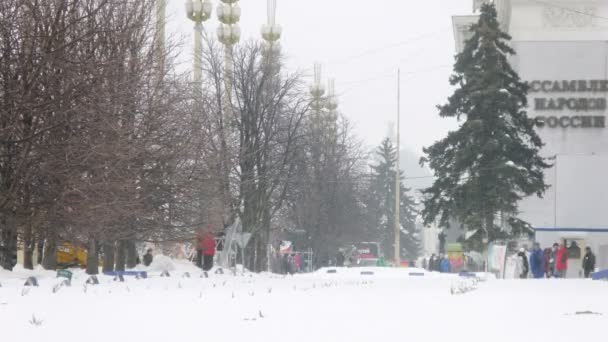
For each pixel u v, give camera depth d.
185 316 14.32
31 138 30.89
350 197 103.00
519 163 73.31
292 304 17.75
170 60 43.66
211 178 43.31
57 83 32.09
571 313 15.67
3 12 31.64
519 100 74.81
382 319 14.12
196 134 42.03
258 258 66.38
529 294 23.84
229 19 65.38
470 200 72.06
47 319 13.48
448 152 74.25
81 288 23.16
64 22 32.50
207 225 44.09
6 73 31.39
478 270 72.69
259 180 63.56
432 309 16.64
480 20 74.88
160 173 39.12
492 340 10.91
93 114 32.97
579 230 77.25
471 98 72.81
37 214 32.91
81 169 32.91
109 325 12.75
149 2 40.41
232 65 64.81
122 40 36.53
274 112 64.81
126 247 46.34
